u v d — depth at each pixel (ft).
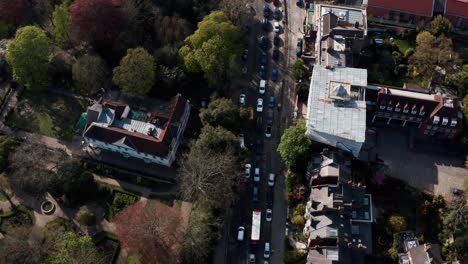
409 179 465.47
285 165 484.74
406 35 559.79
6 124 518.78
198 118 511.81
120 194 469.98
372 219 427.74
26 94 537.65
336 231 399.24
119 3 526.57
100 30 515.09
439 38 536.83
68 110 526.16
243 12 541.34
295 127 458.91
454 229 417.90
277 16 586.04
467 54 549.95
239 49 513.86
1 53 537.24
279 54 559.38
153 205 453.99
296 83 535.19
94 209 463.83
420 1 552.00
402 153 481.87
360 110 444.55
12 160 459.73
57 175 457.27
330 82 458.50
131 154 481.05
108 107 475.72
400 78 528.63
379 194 451.53
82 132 508.53
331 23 510.17
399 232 427.74
